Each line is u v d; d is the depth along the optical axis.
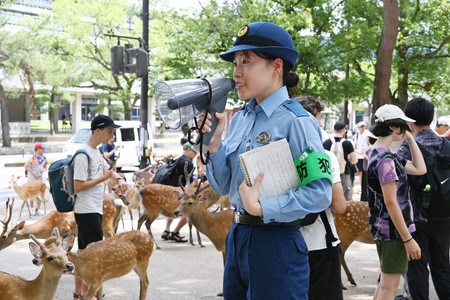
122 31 31.50
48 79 27.52
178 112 2.13
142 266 4.97
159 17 20.98
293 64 2.21
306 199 2.00
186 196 6.16
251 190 2.00
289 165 2.04
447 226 3.98
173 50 16.19
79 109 43.47
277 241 2.10
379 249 3.77
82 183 4.67
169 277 6.00
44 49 27.50
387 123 3.65
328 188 2.05
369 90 16.72
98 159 4.81
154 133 43.22
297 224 2.15
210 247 7.70
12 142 31.31
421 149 3.97
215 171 2.30
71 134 40.81
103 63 32.41
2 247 6.24
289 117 2.12
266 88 2.16
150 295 5.31
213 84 2.17
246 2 16.47
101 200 4.87
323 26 16.69
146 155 12.73
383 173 3.52
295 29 16.08
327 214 3.57
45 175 15.61
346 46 16.62
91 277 4.44
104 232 6.25
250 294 2.13
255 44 2.11
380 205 3.67
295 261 2.11
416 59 18.80
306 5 16.44
